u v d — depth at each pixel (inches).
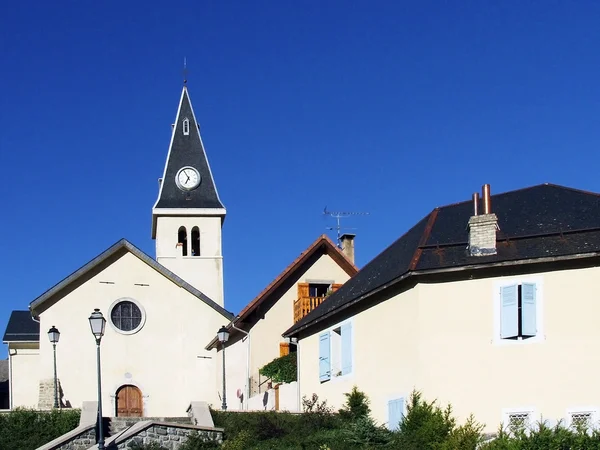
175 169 2234.3
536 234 880.3
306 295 1407.5
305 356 1148.5
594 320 829.8
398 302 938.1
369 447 853.2
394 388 932.6
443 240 930.1
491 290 869.2
